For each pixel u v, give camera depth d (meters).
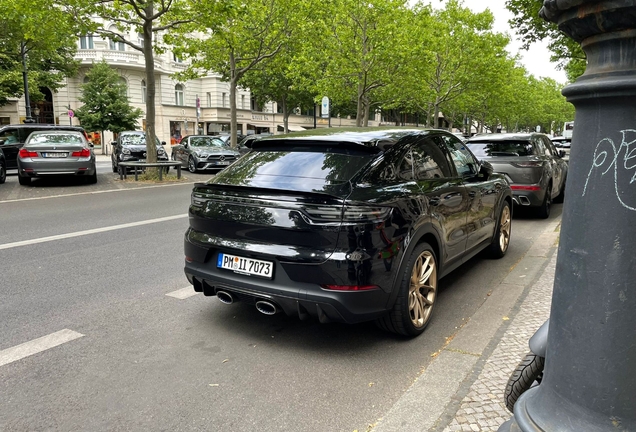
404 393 3.15
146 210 10.11
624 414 1.52
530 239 7.62
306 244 3.51
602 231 1.49
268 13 22.02
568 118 95.44
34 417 2.94
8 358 3.67
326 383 3.33
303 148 4.06
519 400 1.83
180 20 15.61
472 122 68.19
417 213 3.91
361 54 23.02
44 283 5.38
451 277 5.63
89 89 39.84
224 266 3.89
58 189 13.57
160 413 2.98
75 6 14.73
